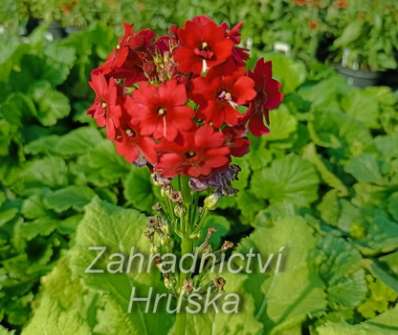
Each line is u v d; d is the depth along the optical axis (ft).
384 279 0.88
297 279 0.86
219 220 1.03
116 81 0.52
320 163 1.15
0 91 1.31
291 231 0.89
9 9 2.02
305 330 0.89
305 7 1.72
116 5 1.84
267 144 1.20
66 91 1.45
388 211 1.08
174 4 1.78
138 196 1.10
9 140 1.23
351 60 1.69
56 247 1.05
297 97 1.34
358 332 0.72
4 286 0.99
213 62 0.49
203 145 0.49
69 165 1.19
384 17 1.61
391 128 1.36
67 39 1.46
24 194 1.13
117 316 0.75
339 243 0.95
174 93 0.48
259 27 1.73
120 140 0.52
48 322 0.74
